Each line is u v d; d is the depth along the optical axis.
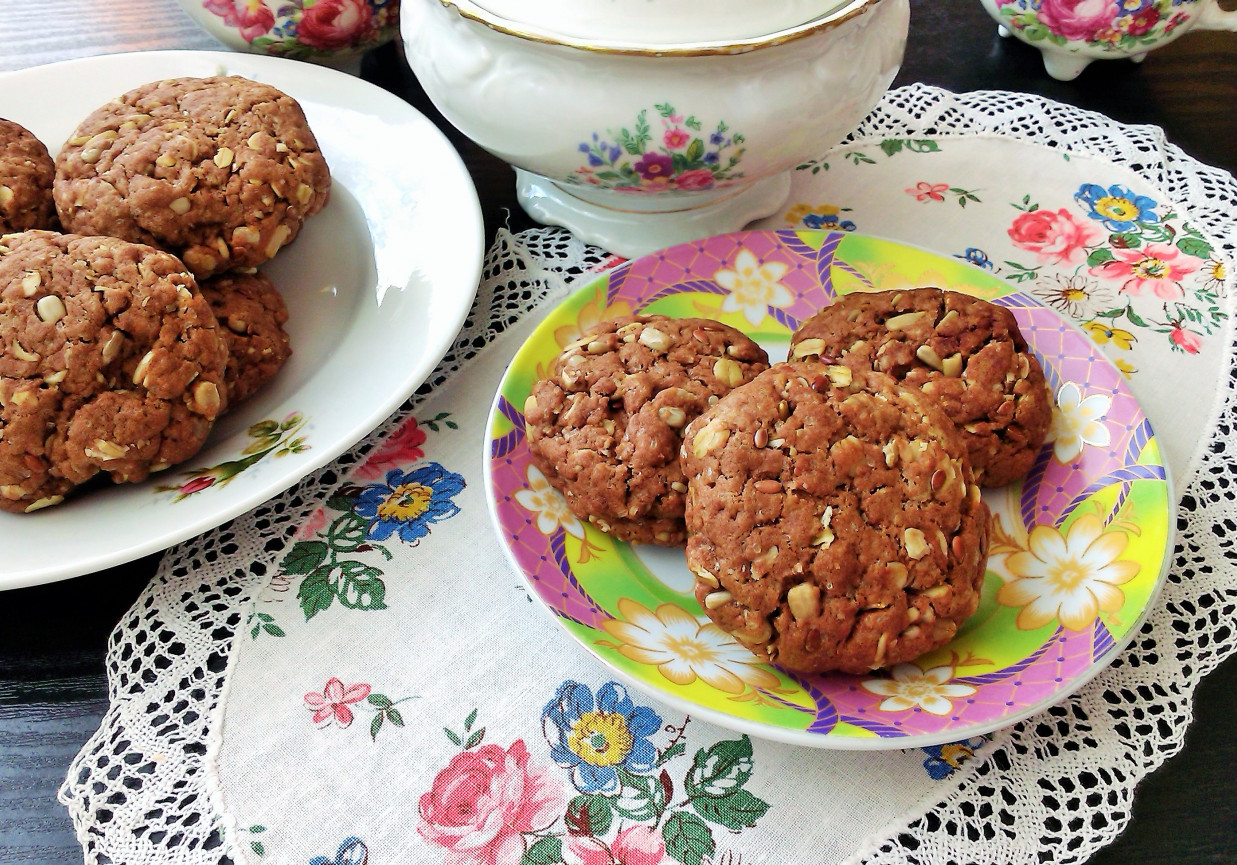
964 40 0.47
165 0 0.49
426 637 0.29
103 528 0.29
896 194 0.40
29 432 0.29
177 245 0.33
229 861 0.25
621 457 0.29
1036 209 0.39
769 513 0.26
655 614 0.28
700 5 0.30
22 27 0.47
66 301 0.29
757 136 0.32
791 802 0.26
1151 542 0.28
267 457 0.30
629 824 0.26
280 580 0.29
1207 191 0.39
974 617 0.28
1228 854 0.25
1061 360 0.32
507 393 0.31
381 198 0.38
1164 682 0.27
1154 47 0.41
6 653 0.28
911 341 0.31
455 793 0.26
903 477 0.27
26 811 0.26
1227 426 0.32
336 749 0.27
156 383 0.29
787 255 0.35
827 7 0.31
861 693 0.26
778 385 0.28
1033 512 0.30
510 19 0.31
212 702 0.27
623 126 0.31
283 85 0.40
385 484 0.32
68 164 0.33
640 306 0.34
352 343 0.34
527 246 0.38
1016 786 0.26
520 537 0.29
